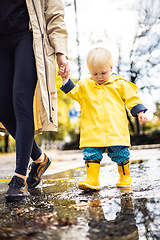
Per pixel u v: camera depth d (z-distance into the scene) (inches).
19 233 47.7
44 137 1307.8
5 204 74.3
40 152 102.0
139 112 96.5
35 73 92.3
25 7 92.8
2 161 394.0
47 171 168.7
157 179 102.3
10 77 94.0
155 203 64.6
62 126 1238.9
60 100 975.6
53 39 96.0
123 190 84.7
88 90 101.9
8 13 90.3
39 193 89.4
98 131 95.3
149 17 701.9
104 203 67.9
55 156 428.8
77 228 49.3
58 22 97.2
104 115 96.6
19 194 79.3
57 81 781.3
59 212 61.2
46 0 98.9
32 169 102.6
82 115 101.2
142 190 82.3
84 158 94.3
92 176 91.5
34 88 92.2
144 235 45.2
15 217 58.6
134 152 346.6
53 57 97.0
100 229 48.4
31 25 91.3
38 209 65.4
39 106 92.2
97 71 98.4
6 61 93.5
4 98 93.7
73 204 69.0
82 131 99.0
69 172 153.6
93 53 100.1
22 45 91.0
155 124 1272.1
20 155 85.7
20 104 87.4
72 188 95.7
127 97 99.7
